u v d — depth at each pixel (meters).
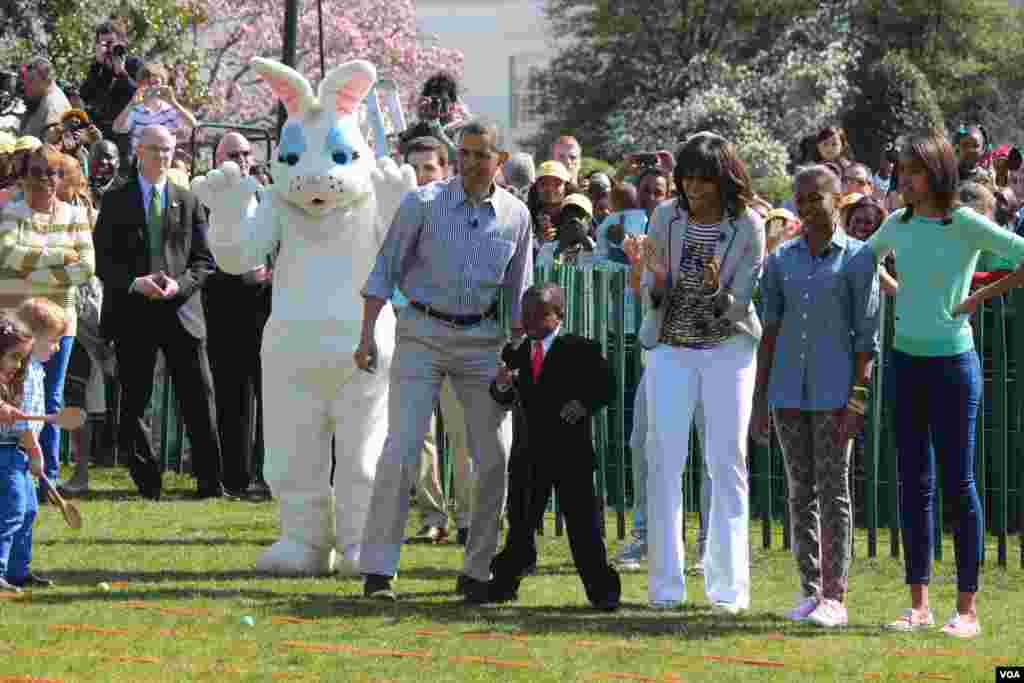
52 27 58.41
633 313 27.56
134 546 23.12
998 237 18.02
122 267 28.31
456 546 24.30
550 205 30.45
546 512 27.28
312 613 18.27
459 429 23.05
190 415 28.80
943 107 104.94
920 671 15.97
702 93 102.06
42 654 15.86
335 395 21.16
